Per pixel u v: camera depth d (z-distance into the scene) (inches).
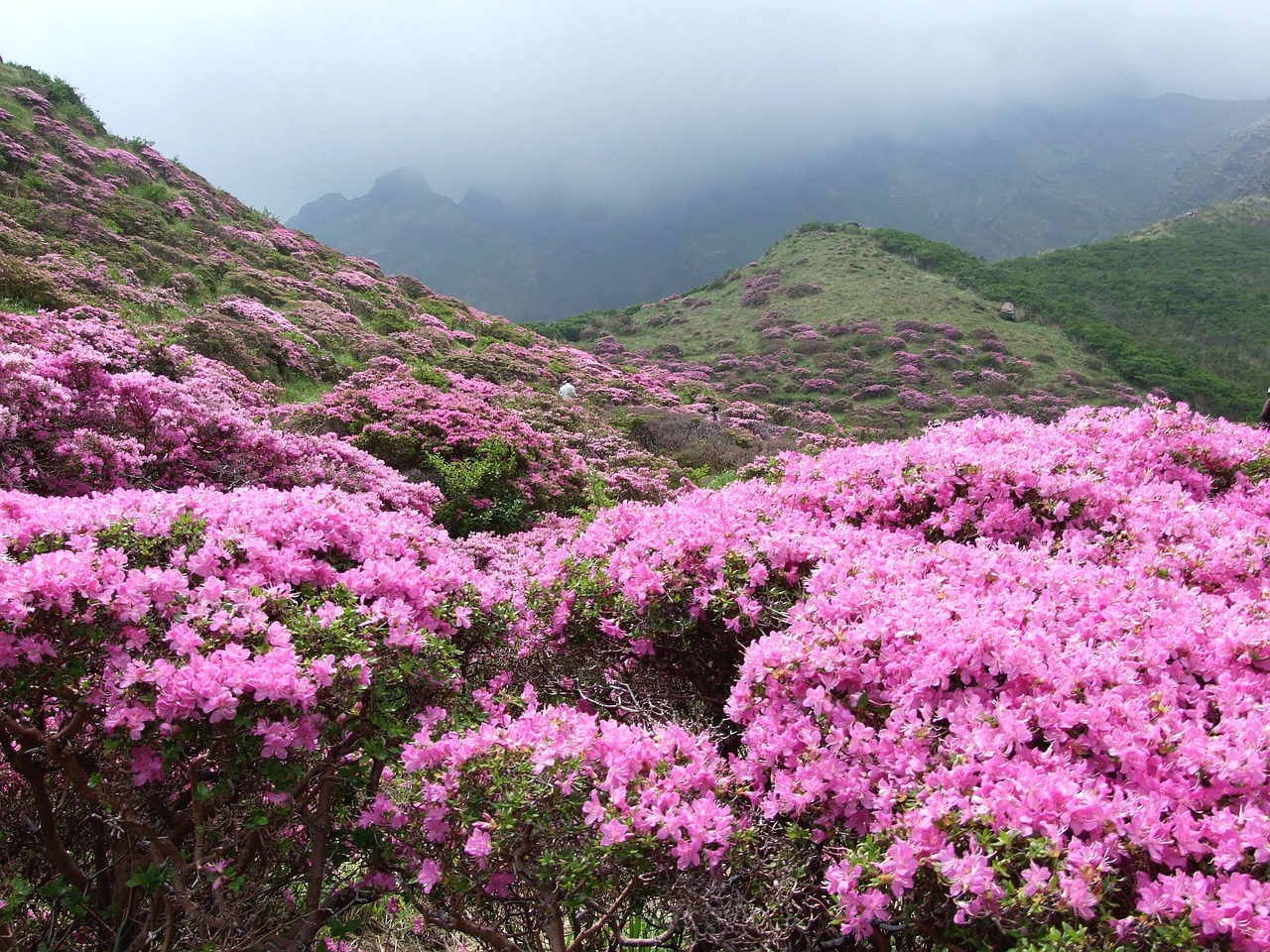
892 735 85.4
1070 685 88.2
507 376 906.7
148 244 919.0
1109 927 65.4
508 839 82.3
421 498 277.1
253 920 94.6
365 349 840.9
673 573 125.9
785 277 3206.2
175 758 82.5
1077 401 1974.7
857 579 111.0
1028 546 142.0
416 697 104.5
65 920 97.7
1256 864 68.1
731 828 81.5
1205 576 125.0
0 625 79.4
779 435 1020.5
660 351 2610.7
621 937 93.0
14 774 99.9
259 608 94.7
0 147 1011.9
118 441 209.8
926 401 1924.2
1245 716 88.7
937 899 75.0
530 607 133.9
